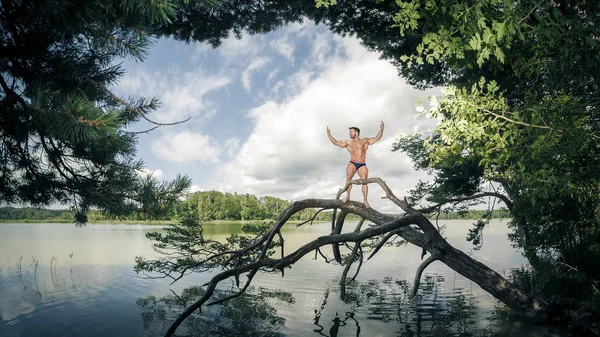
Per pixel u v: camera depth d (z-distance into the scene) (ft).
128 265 69.56
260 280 54.90
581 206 29.50
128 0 12.10
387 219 31.17
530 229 36.19
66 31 15.25
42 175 22.74
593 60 14.32
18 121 18.17
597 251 30.68
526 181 20.21
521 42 19.42
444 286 48.55
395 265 69.67
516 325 29.32
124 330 30.04
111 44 13.67
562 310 28.73
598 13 14.93
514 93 34.83
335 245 36.42
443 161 22.68
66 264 71.05
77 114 12.47
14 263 72.23
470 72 36.35
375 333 28.89
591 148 18.29
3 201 22.91
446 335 27.73
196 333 29.30
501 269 59.57
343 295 28.99
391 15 36.73
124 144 18.13
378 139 31.45
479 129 18.57
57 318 33.68
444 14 17.79
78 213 25.52
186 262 39.34
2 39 15.51
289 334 28.94
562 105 17.62
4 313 35.50
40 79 16.29
